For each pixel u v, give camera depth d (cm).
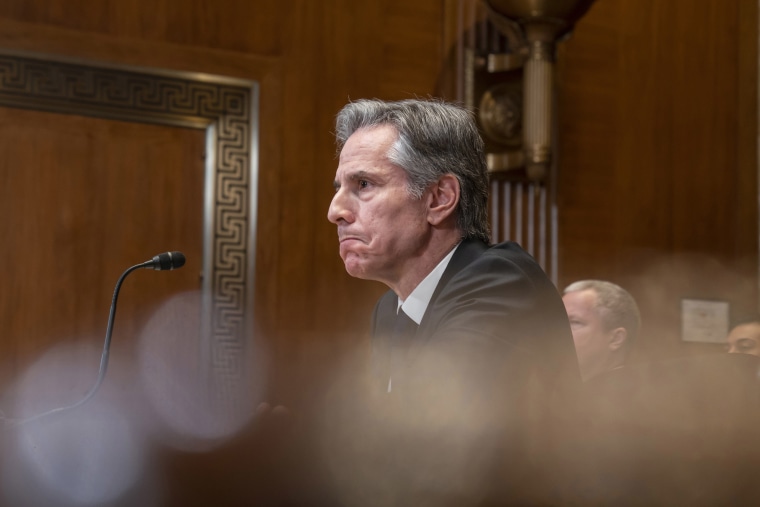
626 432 156
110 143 791
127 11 801
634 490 154
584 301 614
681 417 161
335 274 845
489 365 280
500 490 149
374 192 354
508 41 915
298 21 859
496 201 898
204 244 809
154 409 160
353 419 146
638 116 973
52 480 135
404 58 891
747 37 1020
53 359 757
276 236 830
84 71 783
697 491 157
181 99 812
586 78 955
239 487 139
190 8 823
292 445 141
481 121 892
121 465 137
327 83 863
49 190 770
